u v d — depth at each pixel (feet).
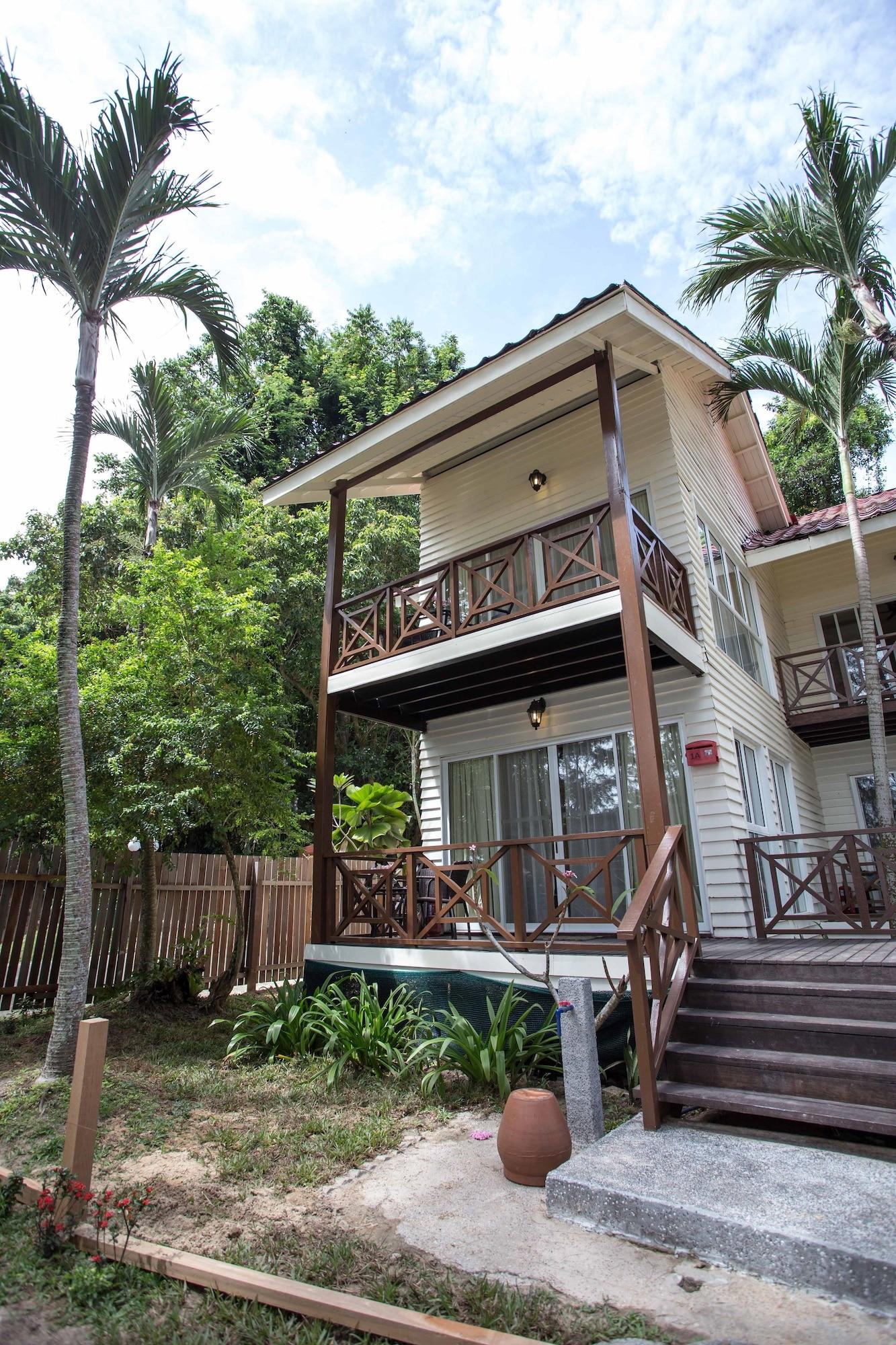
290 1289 8.11
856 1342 7.22
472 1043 16.21
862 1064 11.69
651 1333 7.44
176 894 29.32
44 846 23.93
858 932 20.72
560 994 13.29
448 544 30.91
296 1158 12.59
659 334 22.02
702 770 22.68
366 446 25.35
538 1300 8.05
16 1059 18.94
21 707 22.40
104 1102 15.40
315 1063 18.38
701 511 27.43
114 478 57.41
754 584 32.99
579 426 27.89
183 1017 23.58
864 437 66.13
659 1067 12.76
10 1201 10.80
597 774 24.98
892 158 21.63
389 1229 10.00
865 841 33.40
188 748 22.26
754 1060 12.35
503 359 21.53
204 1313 8.09
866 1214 8.87
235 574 30.86
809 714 31.37
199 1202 10.93
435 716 29.40
